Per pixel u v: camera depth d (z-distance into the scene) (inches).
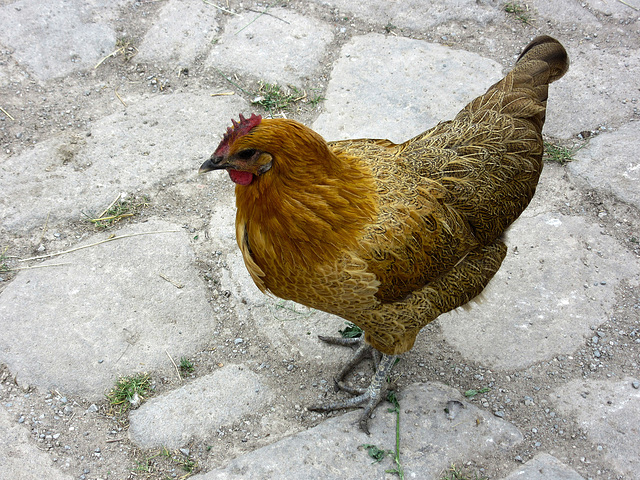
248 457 61.4
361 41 79.2
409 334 61.6
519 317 66.4
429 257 59.8
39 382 63.3
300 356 65.3
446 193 60.4
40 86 75.4
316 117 74.9
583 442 62.1
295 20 80.2
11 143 72.5
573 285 67.6
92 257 67.9
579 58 78.1
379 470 61.1
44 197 70.1
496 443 62.0
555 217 70.4
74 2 79.0
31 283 66.7
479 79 76.9
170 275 67.6
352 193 58.3
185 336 65.4
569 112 74.9
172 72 76.9
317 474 60.8
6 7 78.0
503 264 68.4
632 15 80.6
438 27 80.4
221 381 64.0
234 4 81.0
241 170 57.0
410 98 75.8
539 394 63.8
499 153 61.8
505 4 81.4
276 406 63.5
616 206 70.7
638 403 63.2
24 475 60.7
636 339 65.6
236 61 77.4
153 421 62.5
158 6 80.1
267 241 58.2
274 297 67.2
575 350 65.2
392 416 62.9
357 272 58.3
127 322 65.6
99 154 72.3
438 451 61.7
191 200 71.0
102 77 76.3
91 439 61.9
